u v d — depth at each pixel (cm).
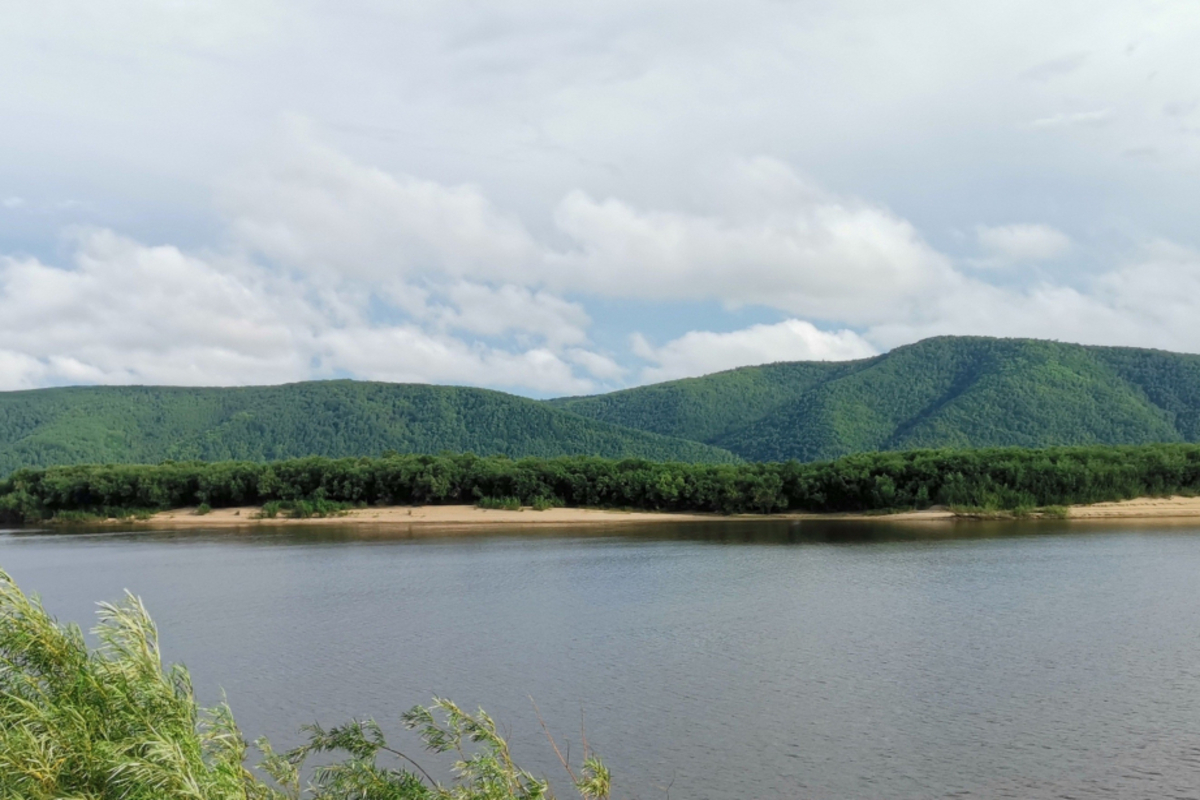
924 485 13350
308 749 2041
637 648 5272
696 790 3247
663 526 12850
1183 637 5269
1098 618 5812
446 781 3328
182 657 5325
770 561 8794
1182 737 3650
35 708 1499
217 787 1565
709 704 4188
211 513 15025
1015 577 7456
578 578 7981
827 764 3453
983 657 4891
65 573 8819
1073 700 4134
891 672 4641
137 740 1519
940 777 3319
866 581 7431
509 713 4128
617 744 3700
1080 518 12244
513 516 14138
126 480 15225
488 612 6481
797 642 5322
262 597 7300
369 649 5412
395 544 10950
